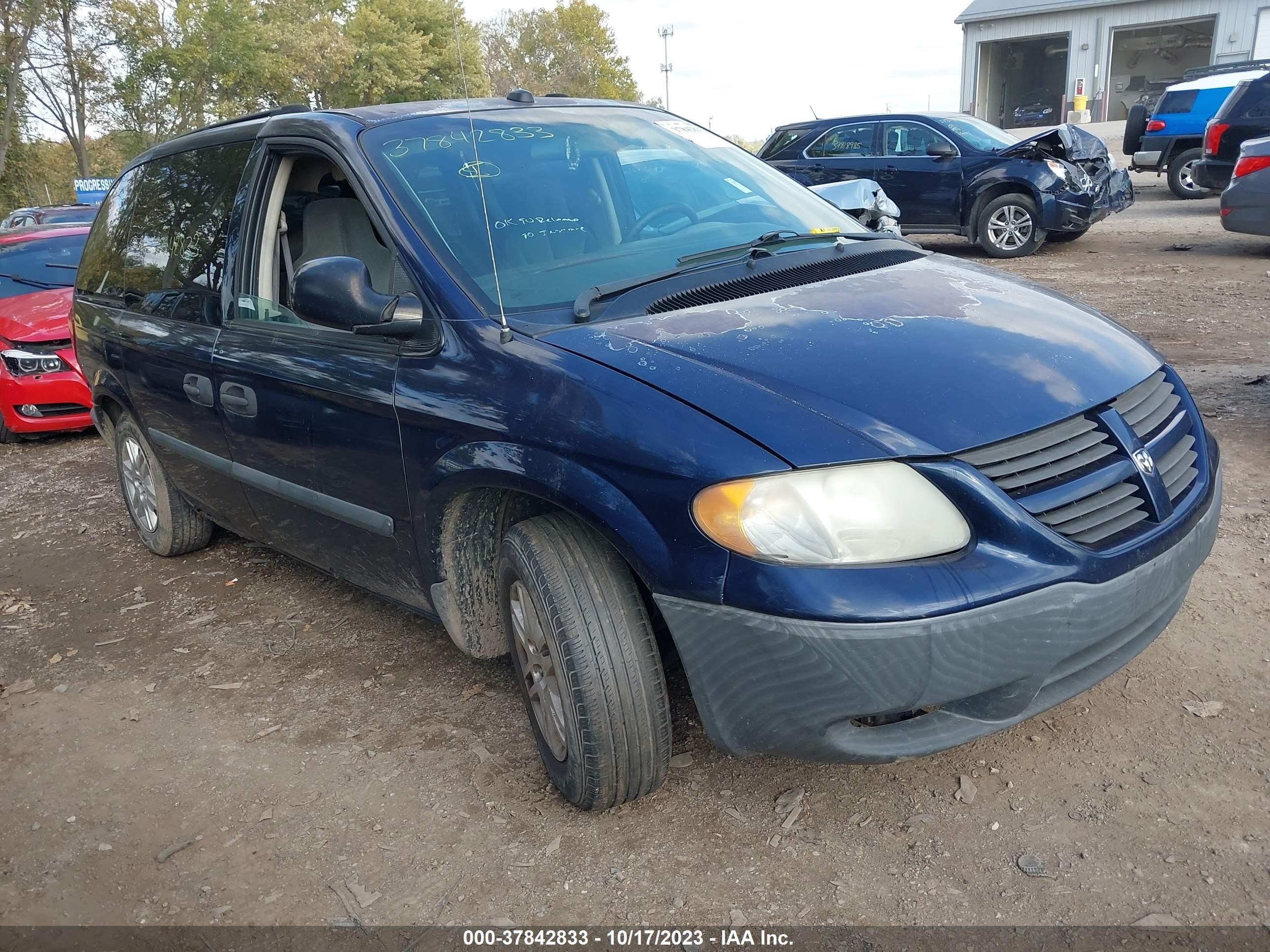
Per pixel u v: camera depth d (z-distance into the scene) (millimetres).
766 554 2023
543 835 2545
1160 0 30438
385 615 3953
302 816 2738
